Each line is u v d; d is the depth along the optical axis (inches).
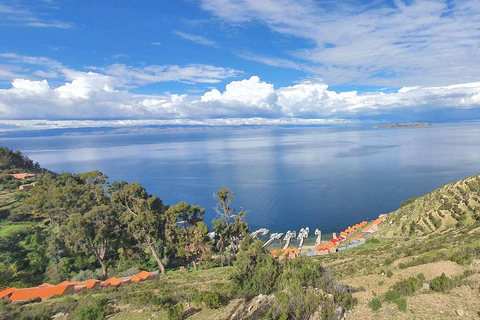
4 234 2684.5
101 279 1989.4
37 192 3722.9
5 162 5300.2
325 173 6968.5
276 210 4382.4
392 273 1100.5
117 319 941.2
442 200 2861.7
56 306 1139.9
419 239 2145.7
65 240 2319.1
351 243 2783.0
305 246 3065.9
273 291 991.6
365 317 788.6
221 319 850.1
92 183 4160.9
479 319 716.0
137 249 2551.7
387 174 6368.1
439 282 888.9
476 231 1734.7
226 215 2516.0
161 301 1005.8
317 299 824.3
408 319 754.8
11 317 1079.6
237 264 1245.7
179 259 2524.6
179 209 2306.8
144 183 6909.5
